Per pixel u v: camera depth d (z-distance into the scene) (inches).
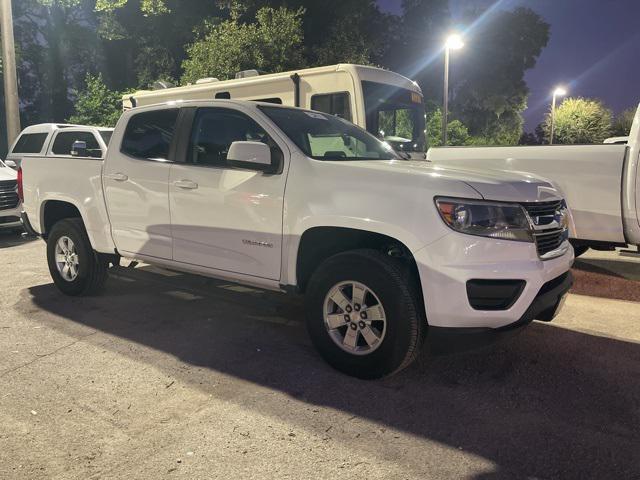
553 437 132.0
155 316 217.3
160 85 557.6
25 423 135.5
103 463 119.3
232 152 168.2
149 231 205.8
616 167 251.3
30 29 1262.3
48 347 183.8
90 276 233.9
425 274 146.6
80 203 227.8
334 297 163.6
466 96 2048.5
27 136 529.3
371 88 392.5
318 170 166.6
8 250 360.8
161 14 1073.5
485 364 174.7
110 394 150.9
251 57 844.0
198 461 120.3
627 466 120.6
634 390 157.9
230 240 183.3
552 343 194.9
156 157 205.2
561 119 2123.5
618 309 237.9
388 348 152.9
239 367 169.6
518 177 164.6
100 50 1312.7
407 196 150.3
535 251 151.8
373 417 140.3
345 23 1036.5
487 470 118.5
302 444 127.6
